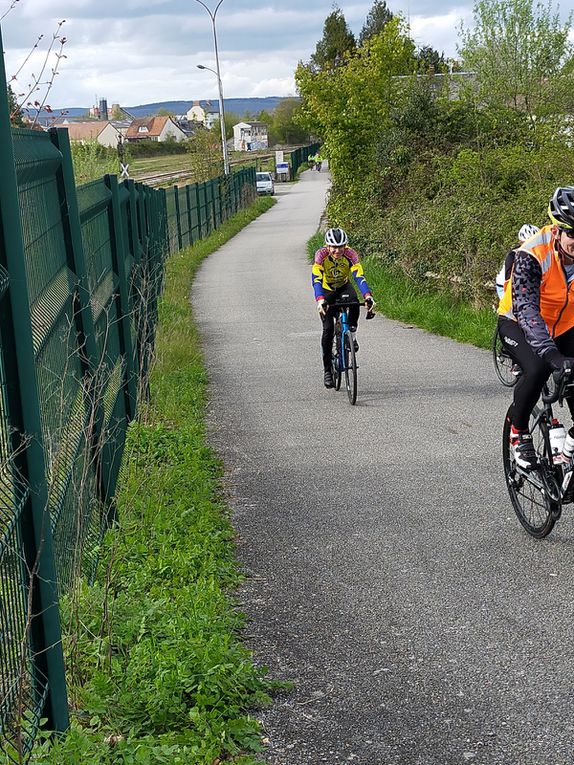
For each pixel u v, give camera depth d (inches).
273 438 345.1
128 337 330.6
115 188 324.2
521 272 204.5
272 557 225.6
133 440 305.6
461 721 147.4
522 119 1123.3
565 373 196.2
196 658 158.1
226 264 1138.7
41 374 157.6
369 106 1186.6
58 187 212.5
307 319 674.8
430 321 595.2
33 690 132.7
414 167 1107.9
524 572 207.9
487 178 868.6
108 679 153.8
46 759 125.6
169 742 137.1
